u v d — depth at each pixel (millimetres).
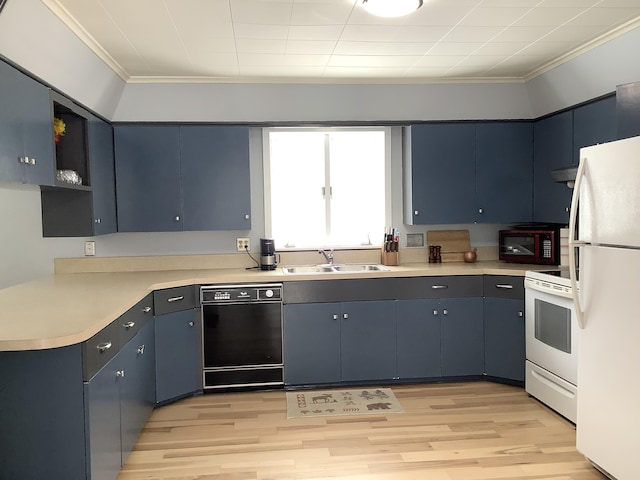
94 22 2688
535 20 2846
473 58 3525
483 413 3350
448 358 3908
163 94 3855
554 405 3281
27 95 2479
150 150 3938
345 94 4062
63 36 2623
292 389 3836
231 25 2801
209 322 3701
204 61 3432
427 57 3480
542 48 3336
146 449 2898
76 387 2057
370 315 3834
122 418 2562
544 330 3398
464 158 4250
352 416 3328
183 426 3203
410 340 3877
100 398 2219
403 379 3916
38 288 3188
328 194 4367
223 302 3697
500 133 4277
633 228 2252
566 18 2824
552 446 2875
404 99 4129
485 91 4141
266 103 4012
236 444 2949
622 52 3096
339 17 2727
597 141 3484
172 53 3254
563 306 3154
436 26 2908
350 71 3760
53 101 2820
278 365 3779
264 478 2562
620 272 2334
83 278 3674
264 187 4258
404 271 3834
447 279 3885
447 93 4133
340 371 3828
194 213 4000
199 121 4008
